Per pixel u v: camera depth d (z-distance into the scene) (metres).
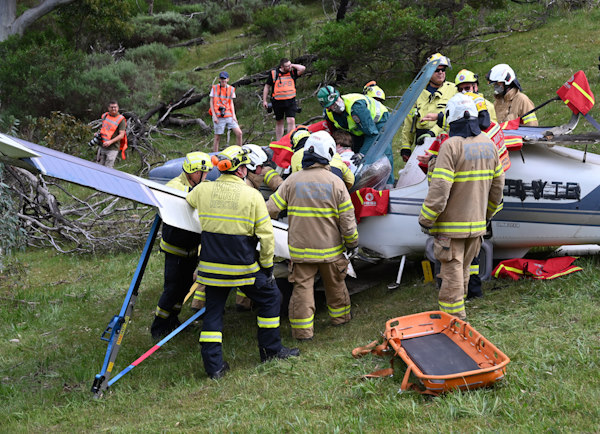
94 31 23.30
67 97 16.08
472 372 3.71
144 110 15.96
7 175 9.80
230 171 4.56
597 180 5.28
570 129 5.64
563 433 3.19
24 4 27.62
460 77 6.57
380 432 3.44
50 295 7.18
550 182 5.39
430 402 3.73
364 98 6.27
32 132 14.10
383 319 5.33
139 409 4.27
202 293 5.86
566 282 5.23
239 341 5.38
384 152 6.17
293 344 5.14
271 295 4.77
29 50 17.16
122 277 7.71
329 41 14.62
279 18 22.30
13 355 5.59
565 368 3.91
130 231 9.16
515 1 18.95
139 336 5.76
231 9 28.42
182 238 5.40
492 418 3.43
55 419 4.21
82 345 5.65
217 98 12.34
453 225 4.69
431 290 5.77
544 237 5.54
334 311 5.41
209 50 23.72
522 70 13.45
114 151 12.14
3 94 16.27
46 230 9.21
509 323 4.71
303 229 5.07
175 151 13.62
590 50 13.69
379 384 4.02
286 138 6.26
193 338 5.58
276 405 3.99
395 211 5.80
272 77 12.31
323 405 3.91
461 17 14.05
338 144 6.23
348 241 5.18
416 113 7.02
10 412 4.42
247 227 4.51
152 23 26.72
